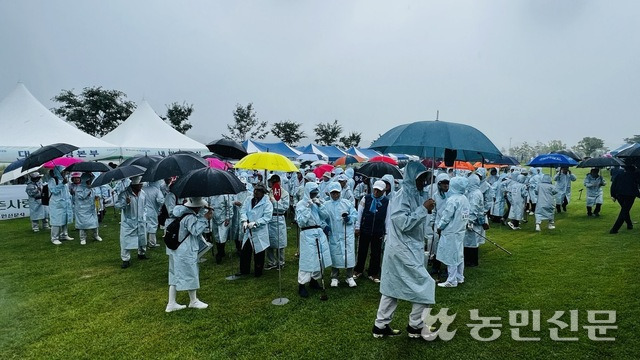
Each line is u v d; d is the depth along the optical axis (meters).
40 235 10.27
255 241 6.38
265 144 20.00
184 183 4.92
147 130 17.83
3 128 14.09
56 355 3.93
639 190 9.43
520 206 10.70
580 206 15.09
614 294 5.30
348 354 3.90
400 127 4.31
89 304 5.28
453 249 5.82
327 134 42.88
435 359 3.80
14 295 5.64
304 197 5.75
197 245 5.11
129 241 7.14
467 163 14.05
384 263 4.18
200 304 5.13
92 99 29.39
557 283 5.84
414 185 4.05
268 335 4.33
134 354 3.94
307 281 5.53
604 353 3.85
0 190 12.95
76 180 9.02
